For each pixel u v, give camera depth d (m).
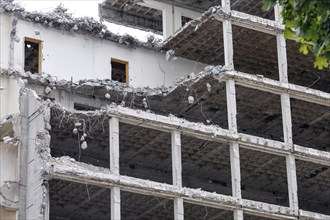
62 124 70.38
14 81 73.44
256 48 80.94
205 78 76.00
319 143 88.50
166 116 74.81
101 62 79.88
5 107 72.88
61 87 76.44
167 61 83.00
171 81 82.50
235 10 85.69
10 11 76.00
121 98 78.56
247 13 86.12
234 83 76.50
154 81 81.81
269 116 82.25
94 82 76.56
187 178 81.06
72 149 75.00
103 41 80.69
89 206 74.19
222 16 77.19
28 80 74.94
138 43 82.06
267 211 75.06
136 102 79.06
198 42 81.12
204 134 73.94
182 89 77.62
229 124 75.44
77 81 77.81
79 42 79.38
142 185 70.06
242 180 82.88
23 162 68.44
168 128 72.69
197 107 80.38
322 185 85.12
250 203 74.31
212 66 76.62
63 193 70.94
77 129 71.06
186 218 76.94
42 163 66.75
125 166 78.25
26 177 68.12
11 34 75.69
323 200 88.44
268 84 77.94
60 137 72.69
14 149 68.81
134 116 71.00
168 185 71.38
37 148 67.62
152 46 82.62
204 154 77.38
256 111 81.31
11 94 73.12
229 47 77.06
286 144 77.75
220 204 73.12
